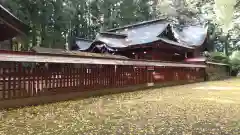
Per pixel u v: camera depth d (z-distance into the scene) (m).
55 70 12.80
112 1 57.91
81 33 57.03
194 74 31.39
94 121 7.91
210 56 47.03
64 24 42.38
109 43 34.16
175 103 12.14
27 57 11.10
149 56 32.44
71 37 48.69
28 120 8.01
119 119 8.24
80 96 14.39
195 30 50.47
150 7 63.31
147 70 21.58
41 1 35.28
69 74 13.70
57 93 12.85
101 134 6.30
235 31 50.44
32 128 6.91
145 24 40.62
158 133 6.39
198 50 44.09
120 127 7.07
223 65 44.75
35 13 35.09
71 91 13.79
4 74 10.22
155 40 31.06
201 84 27.16
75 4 49.53
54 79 12.71
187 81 29.08
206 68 36.44
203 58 38.66
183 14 56.81
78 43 44.00
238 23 46.41
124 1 58.66
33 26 36.12
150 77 21.95
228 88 21.61
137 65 19.39
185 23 56.50
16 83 10.79
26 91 11.16
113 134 6.29
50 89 12.45
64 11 42.81
